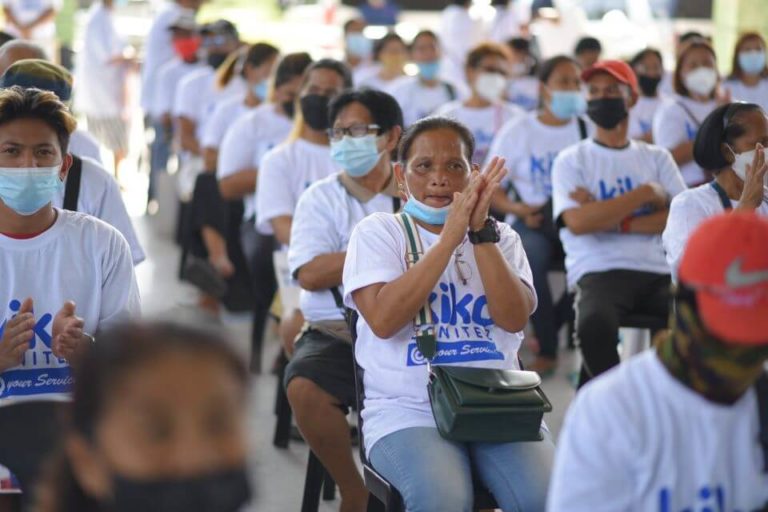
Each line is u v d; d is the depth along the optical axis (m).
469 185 3.53
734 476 2.28
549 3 13.88
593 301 5.44
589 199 5.70
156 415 1.68
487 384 3.38
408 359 3.62
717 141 4.49
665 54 15.37
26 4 13.02
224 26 10.04
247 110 8.32
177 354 1.70
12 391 3.56
